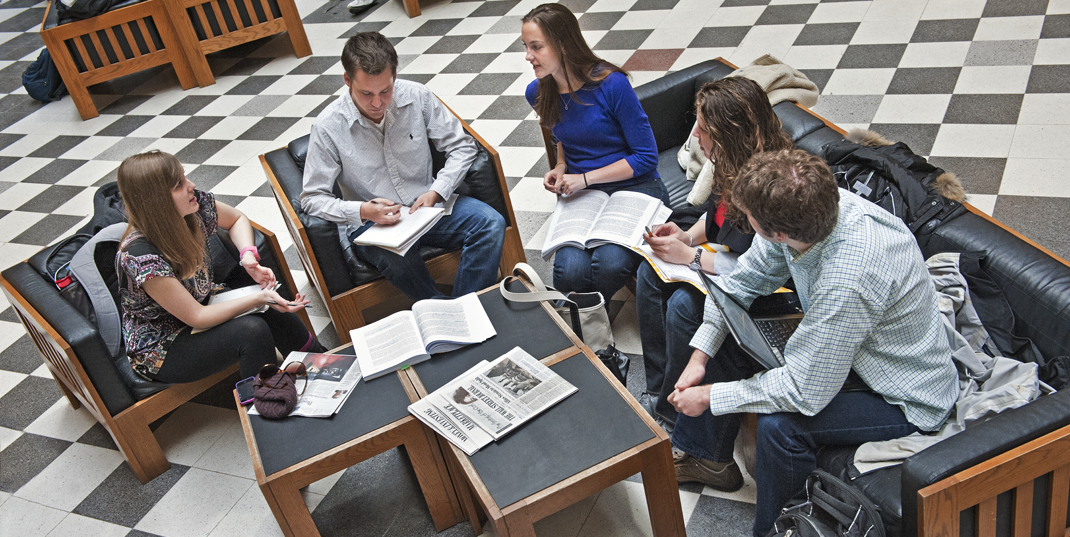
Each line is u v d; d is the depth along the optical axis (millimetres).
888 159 2168
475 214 2736
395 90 2672
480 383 2004
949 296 1864
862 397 1737
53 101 5707
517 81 4668
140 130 5043
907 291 1600
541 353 2086
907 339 1653
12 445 2729
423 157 2785
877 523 1540
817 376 1645
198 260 2367
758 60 2953
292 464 1875
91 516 2398
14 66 6438
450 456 1970
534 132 4117
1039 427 1445
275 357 2451
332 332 3010
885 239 1588
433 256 2838
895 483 1620
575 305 2238
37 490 2527
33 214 4281
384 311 3102
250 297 2398
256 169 4312
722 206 2186
